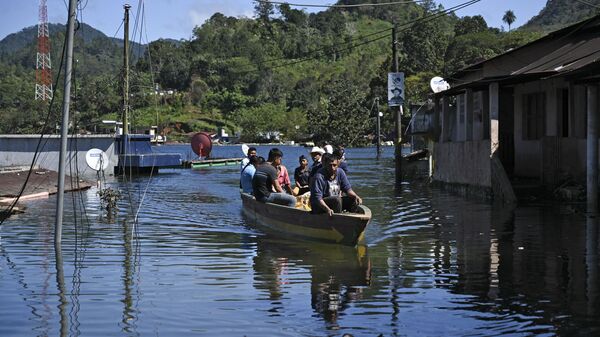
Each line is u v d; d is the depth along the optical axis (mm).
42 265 9539
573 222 13156
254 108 133625
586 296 7527
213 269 9250
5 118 78688
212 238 11961
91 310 7203
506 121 21641
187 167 39719
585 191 15945
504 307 7148
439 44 117250
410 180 27156
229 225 13680
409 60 102500
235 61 149750
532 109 19516
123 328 6586
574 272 8742
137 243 11438
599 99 15469
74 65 12516
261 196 13508
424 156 28109
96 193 20891
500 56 21734
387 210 16047
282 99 139875
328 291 7949
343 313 7020
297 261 9781
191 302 7492
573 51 17906
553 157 17016
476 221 13719
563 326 6449
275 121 122250
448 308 7145
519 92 20047
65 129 10828
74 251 10648
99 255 10312
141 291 8000
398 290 7953
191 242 11516
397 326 6551
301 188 15383
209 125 128875
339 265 9469
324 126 87875
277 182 13641
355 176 30266
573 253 10047
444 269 9094
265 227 13359
